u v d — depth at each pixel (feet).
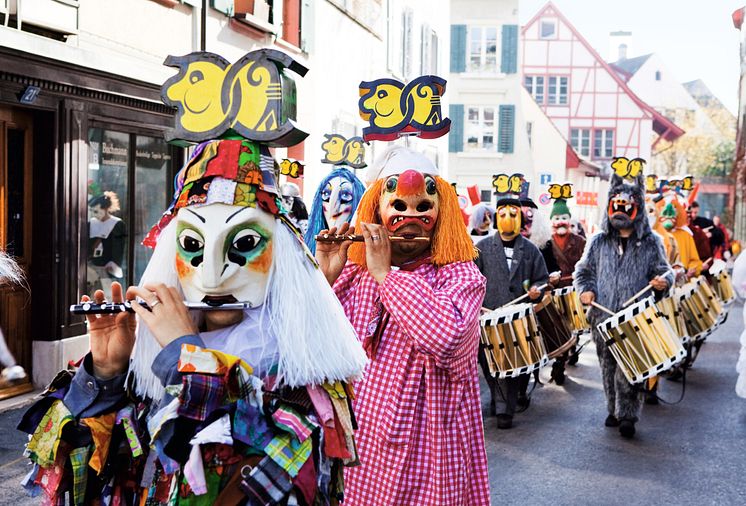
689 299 32.27
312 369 7.86
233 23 40.42
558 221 36.99
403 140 20.30
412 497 11.05
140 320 8.13
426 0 77.87
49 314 27.63
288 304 7.96
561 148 137.08
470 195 40.29
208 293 7.86
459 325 10.43
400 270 11.50
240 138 8.02
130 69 30.86
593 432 24.89
